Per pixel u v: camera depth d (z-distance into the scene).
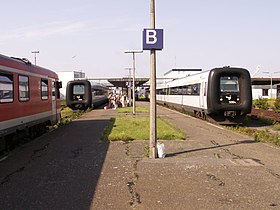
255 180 7.10
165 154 9.88
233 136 13.89
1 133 9.94
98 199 5.95
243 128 17.25
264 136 13.55
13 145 11.80
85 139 13.17
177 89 32.12
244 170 7.96
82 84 33.09
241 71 18.69
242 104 18.61
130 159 9.23
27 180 7.23
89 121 21.27
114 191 6.40
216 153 10.09
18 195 6.22
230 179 7.18
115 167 8.31
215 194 6.18
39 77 14.45
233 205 5.61
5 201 5.90
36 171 8.02
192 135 14.15
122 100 40.75
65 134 14.95
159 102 50.34
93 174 7.67
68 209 5.48
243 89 18.69
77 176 7.51
